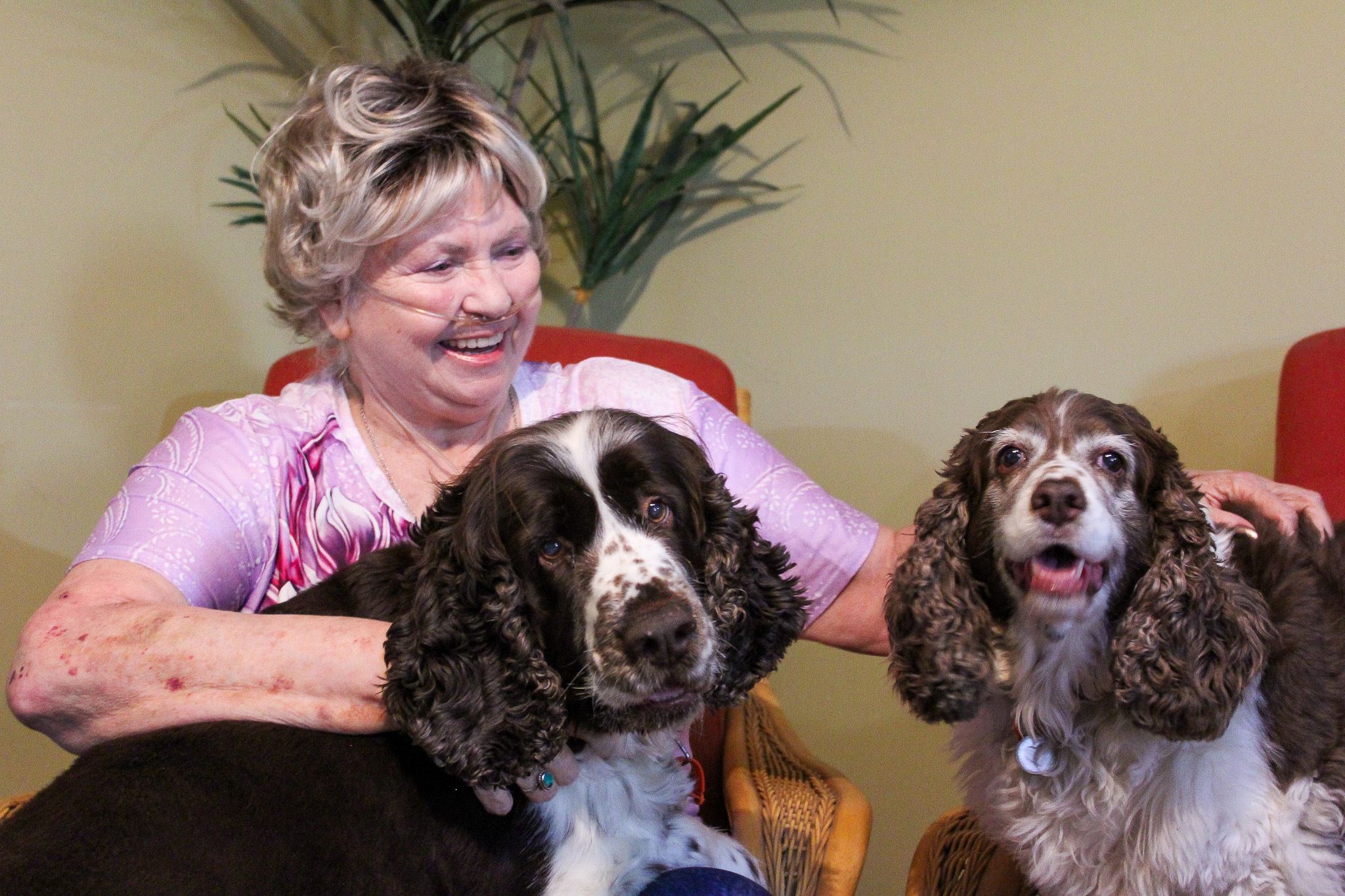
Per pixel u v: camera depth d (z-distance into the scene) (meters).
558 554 1.50
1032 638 1.72
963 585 1.77
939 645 1.75
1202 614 1.59
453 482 1.66
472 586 1.48
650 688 1.42
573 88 4.08
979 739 1.88
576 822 1.59
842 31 3.42
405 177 1.68
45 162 2.73
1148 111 2.91
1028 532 1.61
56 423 2.76
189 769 1.37
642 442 1.56
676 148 3.65
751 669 1.66
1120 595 1.67
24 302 2.68
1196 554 1.62
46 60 2.73
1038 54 3.06
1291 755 1.63
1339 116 2.65
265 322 3.50
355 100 1.71
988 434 1.78
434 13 3.33
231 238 3.35
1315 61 2.67
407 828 1.47
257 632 1.49
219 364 3.31
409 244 1.71
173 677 1.47
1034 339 3.14
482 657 1.47
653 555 1.48
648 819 1.65
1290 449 2.37
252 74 3.41
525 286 1.82
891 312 3.39
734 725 2.13
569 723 1.56
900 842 3.24
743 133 3.43
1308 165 2.70
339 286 1.80
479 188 1.73
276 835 1.35
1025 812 1.80
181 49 3.13
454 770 1.42
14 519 2.65
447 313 1.74
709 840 1.68
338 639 1.48
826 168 3.49
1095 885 1.76
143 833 1.27
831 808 1.83
